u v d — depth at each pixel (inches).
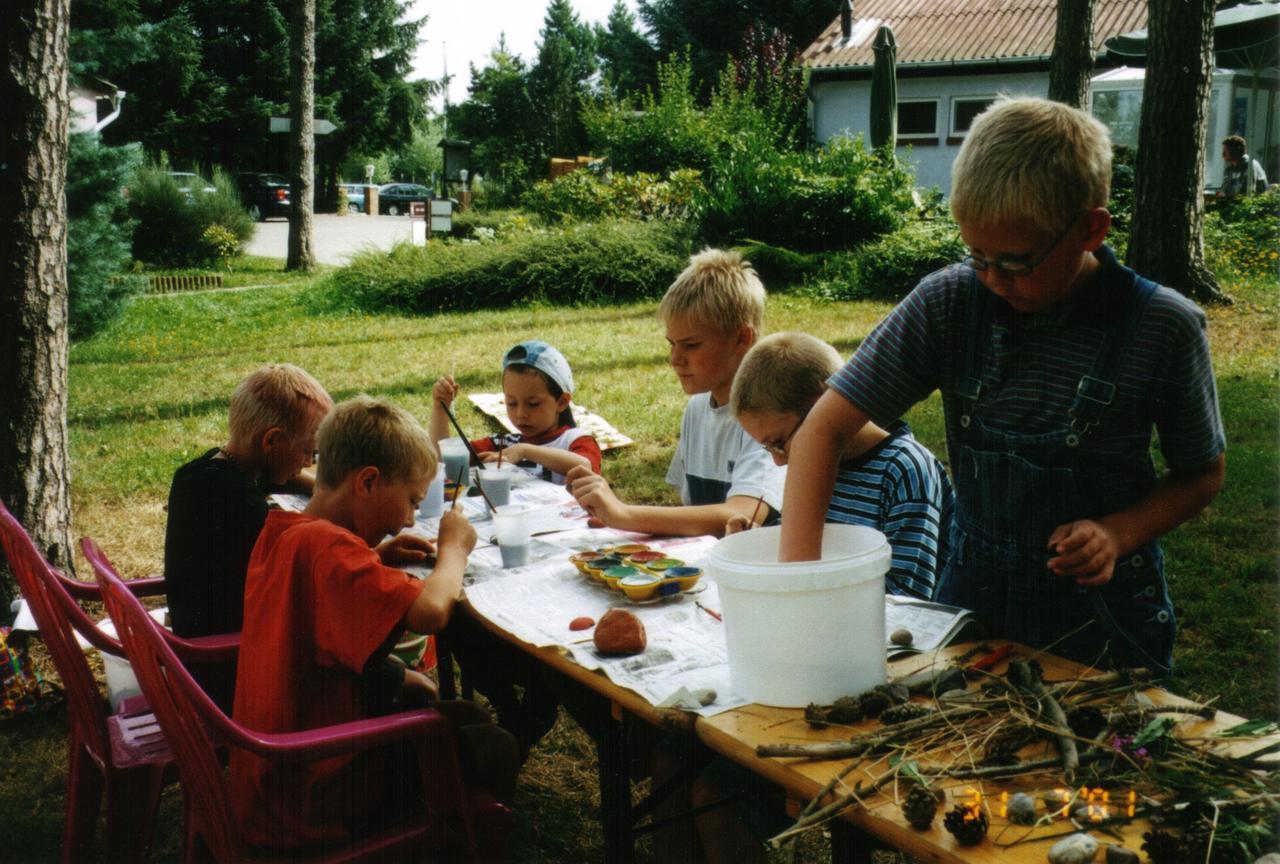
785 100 788.0
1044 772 52.1
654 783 85.9
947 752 55.0
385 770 80.8
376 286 544.4
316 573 78.2
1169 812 47.0
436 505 117.3
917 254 466.9
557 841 111.8
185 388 353.1
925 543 91.0
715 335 110.3
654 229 557.3
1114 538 65.4
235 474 100.3
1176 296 64.9
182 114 1501.0
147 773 89.5
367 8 1717.5
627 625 73.6
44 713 141.2
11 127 157.2
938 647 69.2
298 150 746.8
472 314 509.7
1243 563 175.5
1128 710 55.8
